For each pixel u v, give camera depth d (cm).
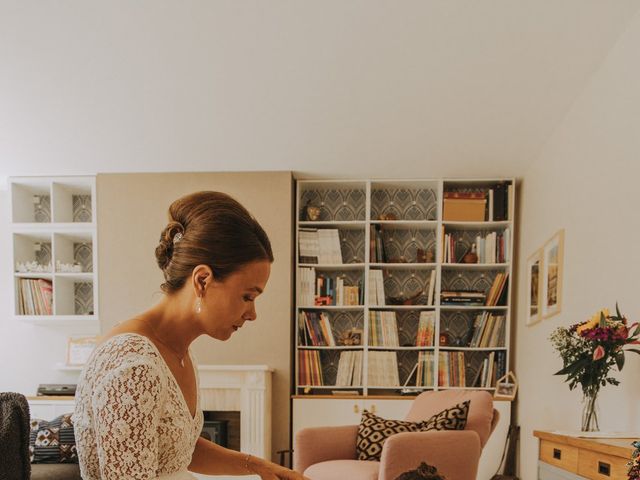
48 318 444
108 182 442
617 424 249
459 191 461
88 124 386
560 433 214
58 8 292
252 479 375
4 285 469
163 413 86
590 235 289
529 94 336
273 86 347
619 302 252
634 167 241
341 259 451
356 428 321
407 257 474
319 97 356
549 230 364
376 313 446
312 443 307
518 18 284
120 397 78
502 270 465
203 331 97
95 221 443
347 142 400
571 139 329
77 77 343
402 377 462
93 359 85
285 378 430
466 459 272
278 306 433
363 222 449
